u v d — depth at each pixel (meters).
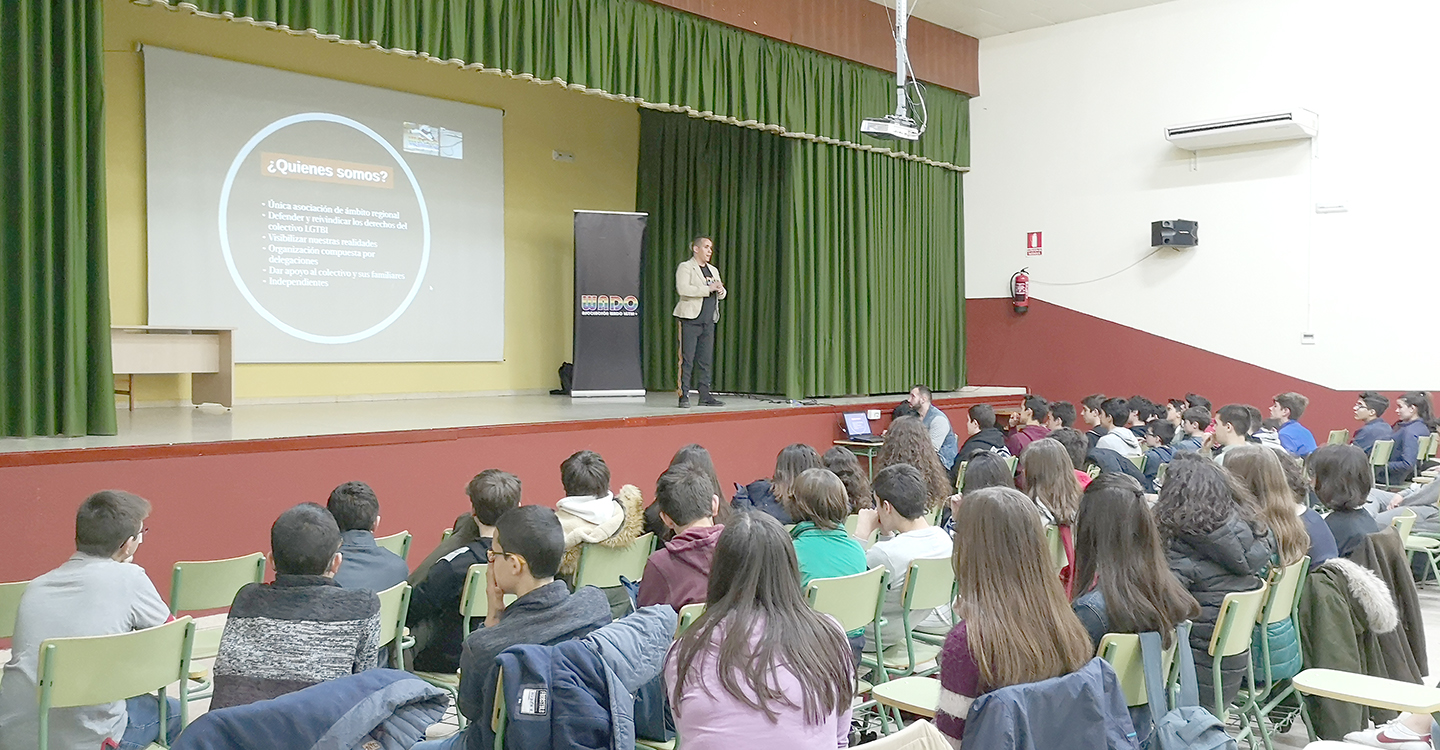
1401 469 6.27
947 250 9.60
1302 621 3.06
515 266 9.05
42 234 4.66
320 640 2.14
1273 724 3.29
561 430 6.08
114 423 4.84
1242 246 8.28
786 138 8.20
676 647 1.79
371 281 8.06
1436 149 7.44
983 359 9.74
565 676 1.79
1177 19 8.52
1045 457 3.58
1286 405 6.66
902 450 4.56
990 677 1.90
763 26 7.48
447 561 3.06
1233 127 8.01
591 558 3.28
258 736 1.58
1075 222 9.13
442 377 8.55
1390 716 3.05
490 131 8.80
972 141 9.70
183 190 7.11
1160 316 8.70
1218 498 2.73
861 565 2.96
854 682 1.84
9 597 3.00
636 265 8.52
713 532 2.78
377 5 5.69
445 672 3.10
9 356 4.60
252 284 7.45
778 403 8.02
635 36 6.83
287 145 7.61
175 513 4.55
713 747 1.68
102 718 2.36
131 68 6.91
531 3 6.36
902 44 7.27
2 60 4.55
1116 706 1.93
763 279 9.12
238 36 7.38
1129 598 2.24
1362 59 7.71
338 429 5.34
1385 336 7.69
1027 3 8.65
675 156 9.84
